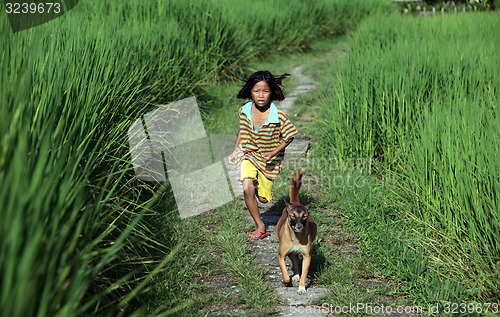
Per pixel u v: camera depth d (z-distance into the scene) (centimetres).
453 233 489
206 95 1109
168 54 989
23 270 205
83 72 523
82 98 476
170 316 416
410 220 554
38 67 463
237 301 451
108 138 519
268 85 548
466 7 2362
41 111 388
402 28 1487
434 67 826
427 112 628
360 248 545
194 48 1224
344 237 574
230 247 537
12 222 225
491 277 438
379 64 848
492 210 442
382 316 425
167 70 954
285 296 460
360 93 777
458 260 472
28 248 215
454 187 497
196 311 430
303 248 454
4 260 217
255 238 574
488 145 494
